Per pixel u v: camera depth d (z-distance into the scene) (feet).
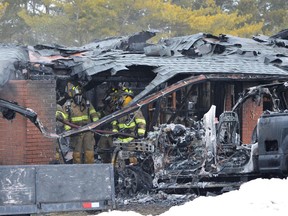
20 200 38.81
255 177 50.42
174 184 50.44
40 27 160.86
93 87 64.95
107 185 40.37
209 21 163.02
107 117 53.26
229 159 50.26
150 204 51.26
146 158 52.42
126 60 63.52
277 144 46.93
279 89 54.85
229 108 71.67
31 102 58.34
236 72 62.69
